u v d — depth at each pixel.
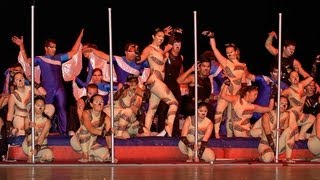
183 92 17.14
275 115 16.06
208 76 16.91
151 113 16.53
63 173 13.15
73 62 16.98
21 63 16.53
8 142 15.74
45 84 16.59
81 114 15.70
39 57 16.58
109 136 15.59
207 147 15.91
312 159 16.42
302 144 16.55
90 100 15.71
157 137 16.09
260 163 15.57
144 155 15.98
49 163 15.04
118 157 15.84
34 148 15.21
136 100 16.31
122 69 16.83
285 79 17.14
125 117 16.14
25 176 12.54
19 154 15.61
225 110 16.92
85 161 15.44
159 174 13.03
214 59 17.08
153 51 16.48
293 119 16.30
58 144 15.68
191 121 15.83
